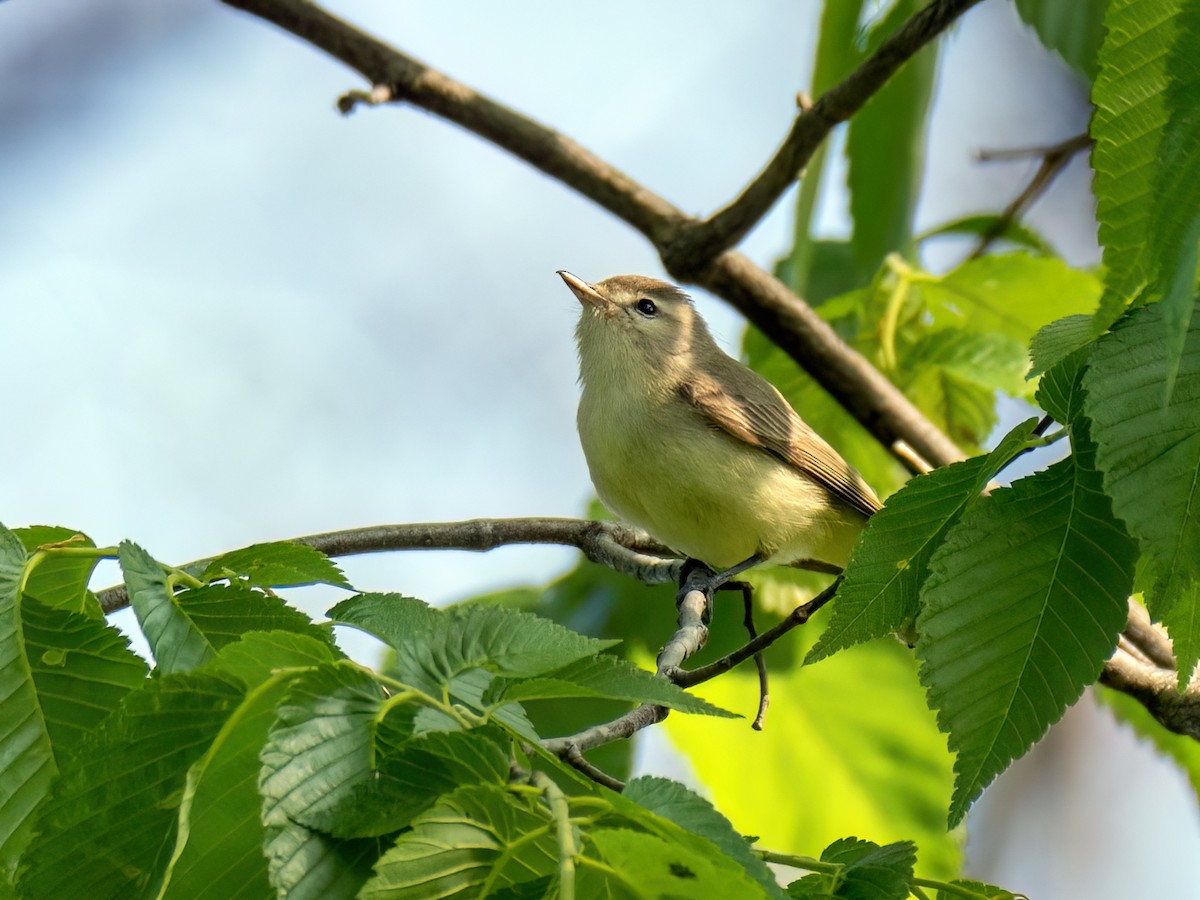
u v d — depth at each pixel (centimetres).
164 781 460
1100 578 529
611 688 475
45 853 452
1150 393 482
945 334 1223
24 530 636
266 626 523
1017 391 1183
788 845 1181
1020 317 1259
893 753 1219
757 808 1187
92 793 455
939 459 1217
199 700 463
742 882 409
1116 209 450
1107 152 449
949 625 533
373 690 466
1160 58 443
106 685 528
